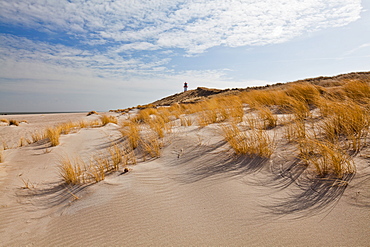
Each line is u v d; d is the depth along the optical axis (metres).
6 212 2.80
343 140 3.40
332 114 4.38
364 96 5.29
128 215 2.36
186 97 48.06
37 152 6.14
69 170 3.74
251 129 4.86
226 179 2.98
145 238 1.93
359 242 1.60
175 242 1.84
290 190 2.45
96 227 2.20
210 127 5.91
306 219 1.94
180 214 2.27
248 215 2.11
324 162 2.65
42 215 2.67
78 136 8.05
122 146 6.00
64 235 2.14
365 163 2.61
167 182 3.17
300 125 4.02
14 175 4.27
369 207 1.93
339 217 1.89
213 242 1.79
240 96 11.20
